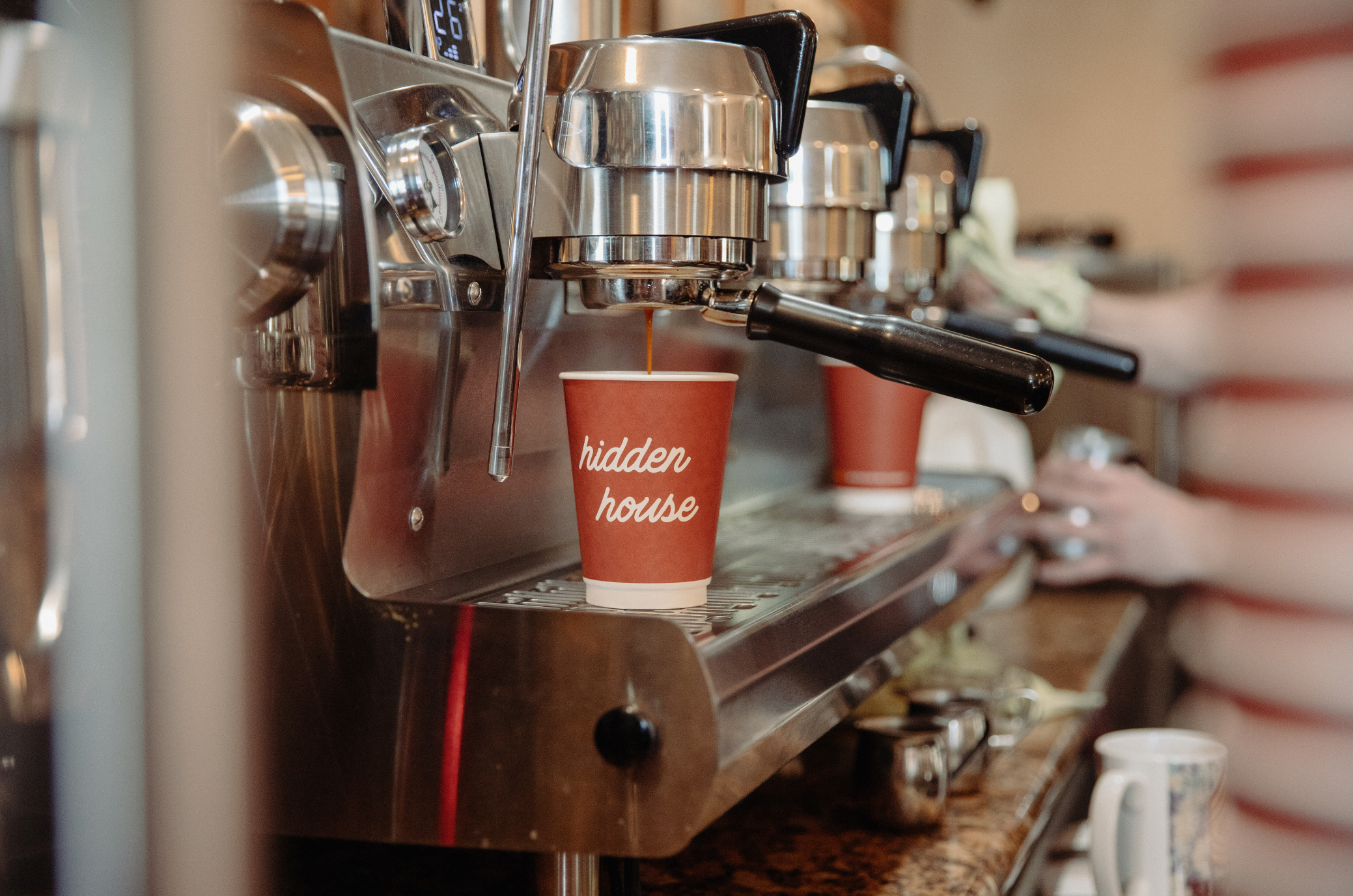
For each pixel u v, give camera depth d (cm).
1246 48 202
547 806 39
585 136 43
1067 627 120
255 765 40
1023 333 75
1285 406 186
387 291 43
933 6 223
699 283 48
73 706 33
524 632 40
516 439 53
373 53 45
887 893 57
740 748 39
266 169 38
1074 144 245
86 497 32
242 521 39
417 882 59
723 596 49
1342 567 184
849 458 82
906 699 80
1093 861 64
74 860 32
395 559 44
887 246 77
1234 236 198
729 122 43
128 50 26
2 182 34
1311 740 187
